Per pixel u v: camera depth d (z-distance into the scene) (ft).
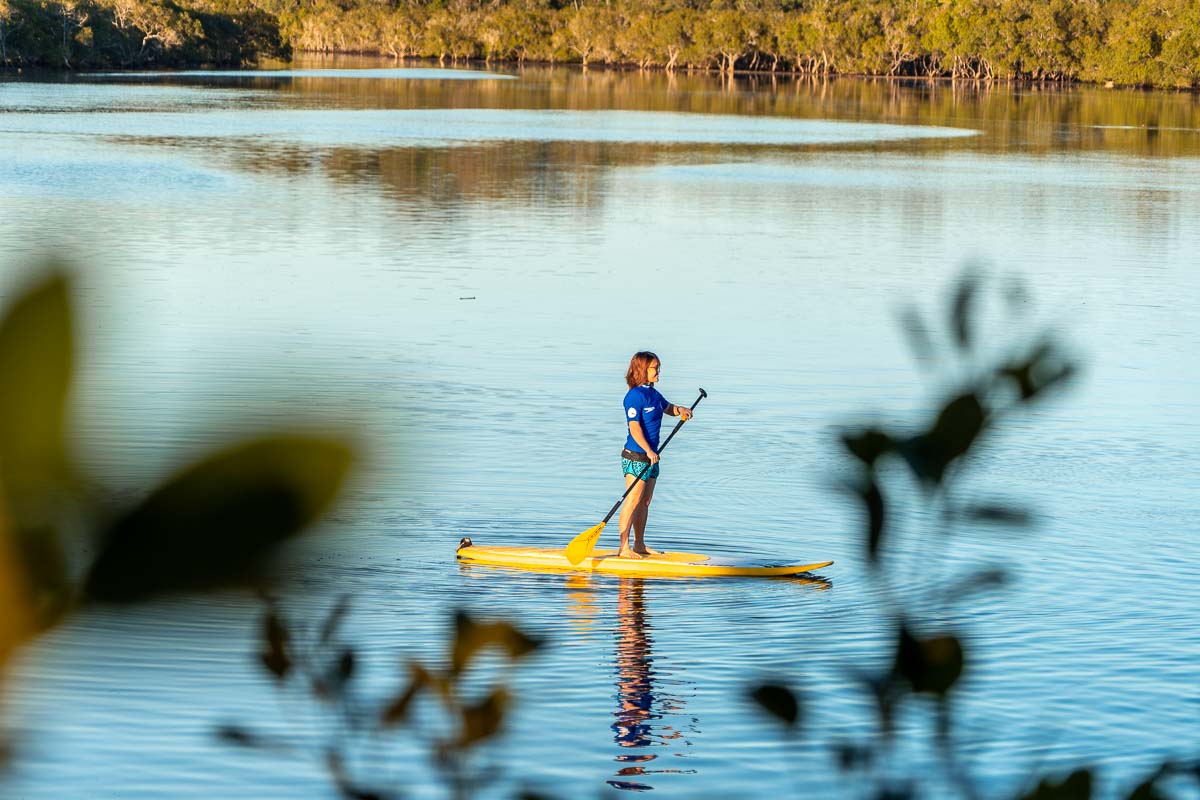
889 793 21.77
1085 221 489.26
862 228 458.91
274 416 7.72
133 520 7.12
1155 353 258.57
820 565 139.23
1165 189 618.44
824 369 238.27
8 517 6.88
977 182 634.43
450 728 20.59
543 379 221.46
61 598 7.04
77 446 6.93
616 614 125.08
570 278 334.03
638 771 91.15
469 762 22.34
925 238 436.35
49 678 12.75
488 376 221.25
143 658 10.41
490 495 158.71
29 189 482.69
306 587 8.21
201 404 7.72
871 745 21.84
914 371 237.04
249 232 396.57
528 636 20.16
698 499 163.12
